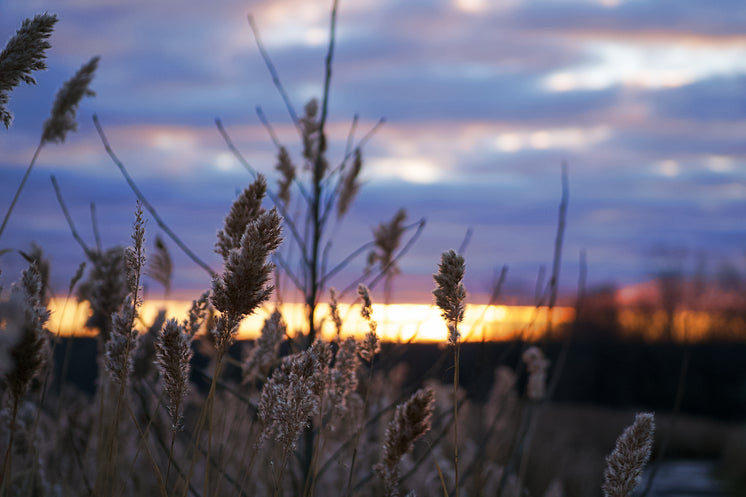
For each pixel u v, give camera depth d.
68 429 2.62
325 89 3.15
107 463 1.83
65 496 2.28
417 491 2.86
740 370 37.41
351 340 1.94
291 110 3.23
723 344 38.22
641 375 38.91
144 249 1.58
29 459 2.16
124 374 1.63
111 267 2.07
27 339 1.25
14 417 1.31
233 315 1.43
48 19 1.70
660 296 39.62
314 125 3.28
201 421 1.60
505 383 3.24
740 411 35.78
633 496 2.15
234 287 1.40
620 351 39.62
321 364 1.71
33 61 1.68
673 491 15.06
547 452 7.05
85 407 2.71
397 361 2.88
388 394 3.07
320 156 3.10
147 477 2.60
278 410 1.52
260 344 2.27
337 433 2.38
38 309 1.35
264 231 1.39
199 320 1.68
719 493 15.20
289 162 3.08
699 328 38.22
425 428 1.65
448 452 3.08
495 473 3.00
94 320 2.09
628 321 39.84
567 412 19.27
